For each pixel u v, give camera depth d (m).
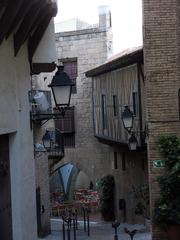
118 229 21.14
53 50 10.82
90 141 32.75
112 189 28.44
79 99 33.12
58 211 29.45
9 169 9.03
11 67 8.79
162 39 14.06
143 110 20.30
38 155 20.47
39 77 27.69
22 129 9.44
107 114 26.73
